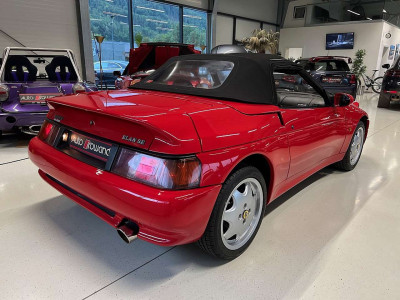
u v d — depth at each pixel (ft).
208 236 4.99
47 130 6.25
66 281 5.04
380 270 5.55
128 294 4.82
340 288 5.08
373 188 9.25
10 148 12.58
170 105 5.26
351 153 10.44
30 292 4.78
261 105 6.01
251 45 51.55
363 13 53.26
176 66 7.50
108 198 4.58
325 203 8.17
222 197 4.87
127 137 4.60
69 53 14.33
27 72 14.01
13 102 11.95
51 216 7.10
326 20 56.34
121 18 37.42
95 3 35.06
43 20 23.25
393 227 7.02
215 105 5.44
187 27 43.98
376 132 17.42
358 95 41.65
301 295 4.91
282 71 7.30
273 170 6.03
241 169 5.20
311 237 6.54
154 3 39.42
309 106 7.43
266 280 5.22
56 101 5.73
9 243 6.00
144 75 17.87
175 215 4.20
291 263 5.67
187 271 5.39
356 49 52.11
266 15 58.75
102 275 5.22
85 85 13.55
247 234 5.90
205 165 4.50
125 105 5.13
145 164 4.36
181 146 4.29
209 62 6.98
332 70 28.19
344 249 6.14
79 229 6.59
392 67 26.50
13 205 7.59
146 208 4.19
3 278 5.05
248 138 5.24
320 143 7.73
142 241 6.24
